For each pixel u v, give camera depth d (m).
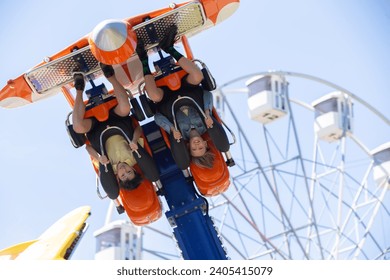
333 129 44.78
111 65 14.55
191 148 14.71
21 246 14.87
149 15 14.69
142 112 14.82
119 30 13.62
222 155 15.29
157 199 15.20
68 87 15.64
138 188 15.12
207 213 15.35
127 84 15.78
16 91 15.27
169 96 14.78
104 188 14.77
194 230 15.15
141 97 14.79
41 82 15.17
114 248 37.66
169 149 15.61
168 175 15.59
